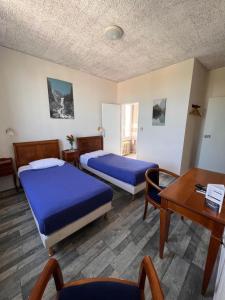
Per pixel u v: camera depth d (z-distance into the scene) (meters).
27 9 1.72
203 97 3.79
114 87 4.66
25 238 1.73
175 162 3.56
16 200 2.55
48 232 1.41
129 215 2.16
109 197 1.97
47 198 1.68
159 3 1.63
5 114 2.75
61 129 3.59
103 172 3.09
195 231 1.84
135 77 4.17
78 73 3.69
